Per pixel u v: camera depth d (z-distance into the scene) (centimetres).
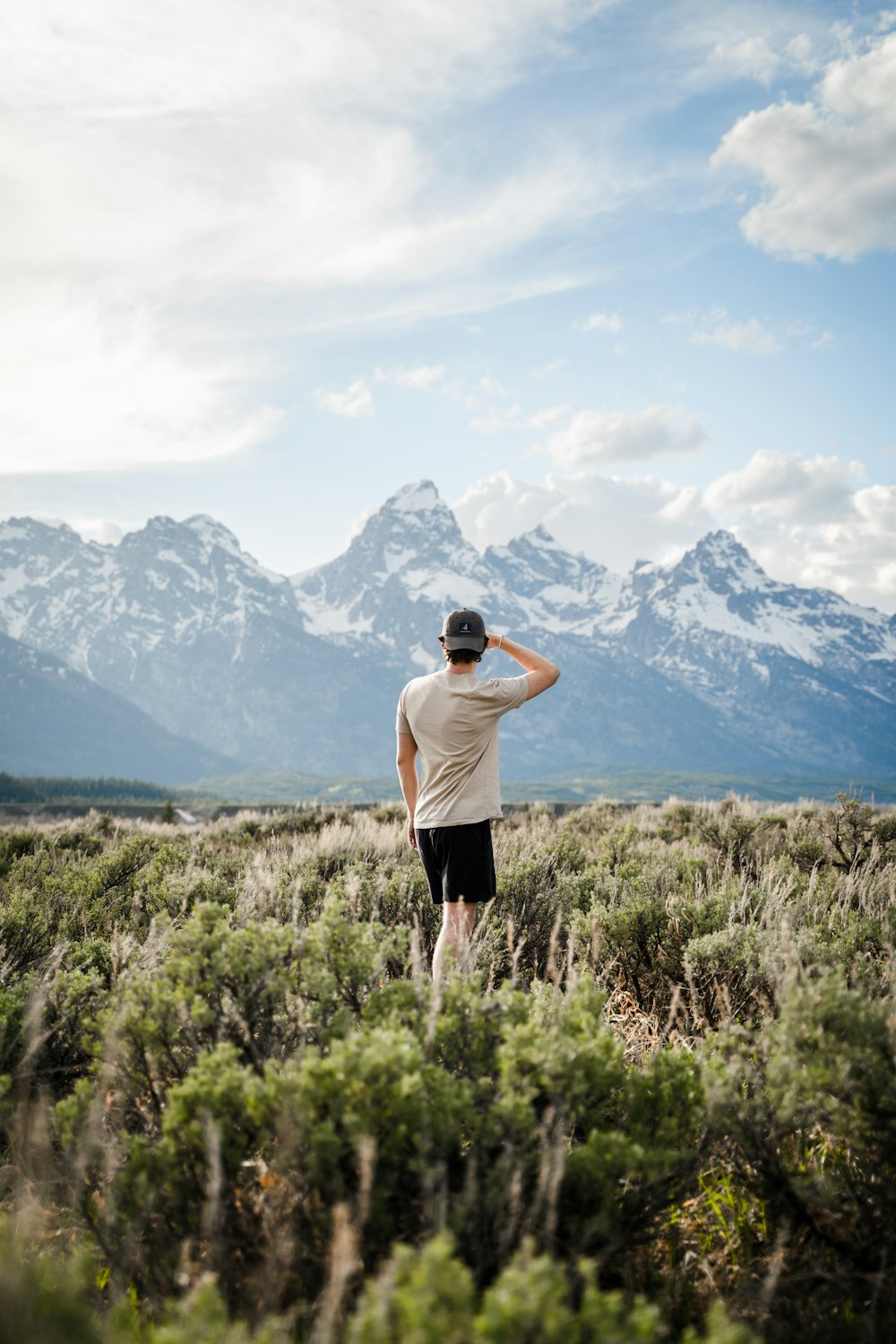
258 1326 181
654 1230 249
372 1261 207
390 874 698
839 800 841
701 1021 390
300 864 759
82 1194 234
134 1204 219
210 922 314
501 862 724
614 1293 147
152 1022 280
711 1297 227
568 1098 244
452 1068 284
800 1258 236
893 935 418
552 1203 204
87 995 369
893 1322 210
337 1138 208
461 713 455
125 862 770
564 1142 240
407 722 475
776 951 381
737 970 409
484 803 457
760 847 897
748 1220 257
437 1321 142
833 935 444
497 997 297
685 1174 243
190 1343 148
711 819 1080
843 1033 265
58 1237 242
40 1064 339
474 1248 207
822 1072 248
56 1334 157
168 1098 259
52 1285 169
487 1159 232
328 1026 296
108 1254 212
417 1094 231
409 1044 250
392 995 307
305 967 310
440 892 471
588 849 905
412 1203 219
